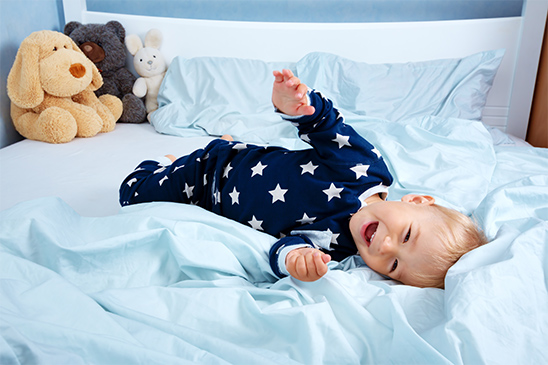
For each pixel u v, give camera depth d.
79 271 0.92
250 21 2.51
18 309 0.71
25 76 1.92
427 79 2.20
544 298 0.78
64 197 1.40
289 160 1.13
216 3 2.49
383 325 0.79
